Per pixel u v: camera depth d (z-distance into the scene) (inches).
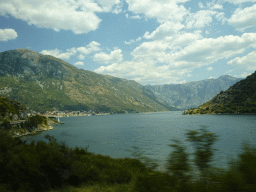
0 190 338.0
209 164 161.9
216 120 6294.3
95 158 749.3
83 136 3326.8
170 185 167.5
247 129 3383.4
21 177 376.8
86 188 424.5
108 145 2217.0
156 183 171.5
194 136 175.3
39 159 437.1
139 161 555.5
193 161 169.2
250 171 142.8
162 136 2896.2
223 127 3878.0
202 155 167.9
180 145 177.8
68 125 6648.6
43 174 402.6
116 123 7337.6
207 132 174.1
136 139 2714.1
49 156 464.4
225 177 145.8
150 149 1728.6
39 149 510.6
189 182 158.2
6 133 527.2
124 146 2081.7
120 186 416.5
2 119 3452.3
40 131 4352.9
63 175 458.3
